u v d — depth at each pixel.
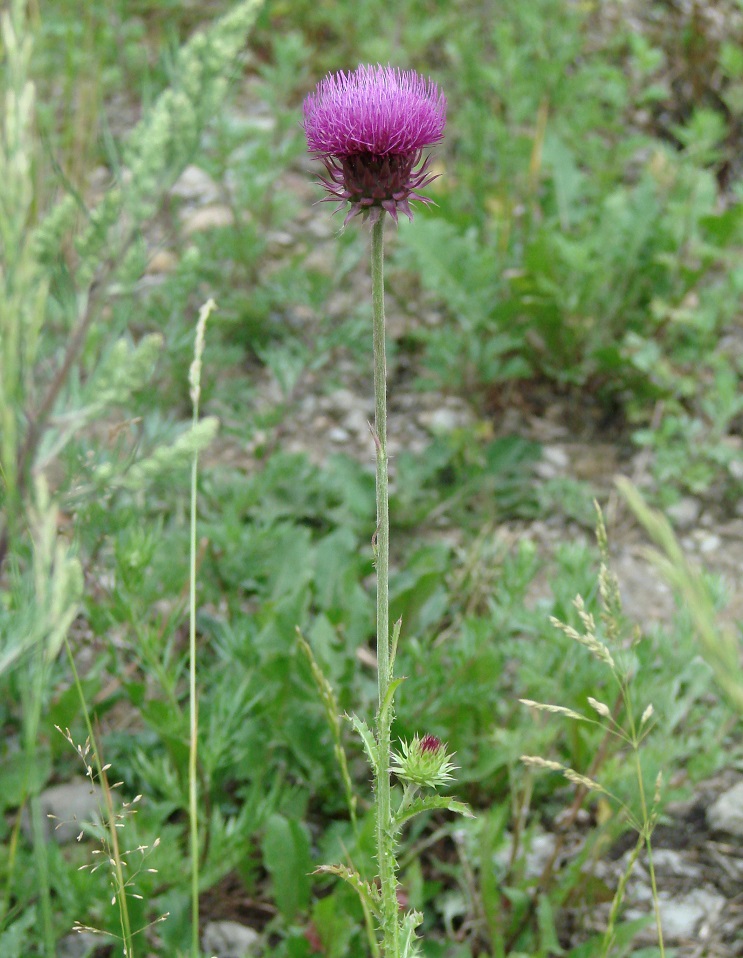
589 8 1.49
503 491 0.97
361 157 0.39
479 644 0.67
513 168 1.22
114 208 0.35
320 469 0.95
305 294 1.06
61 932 0.55
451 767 0.42
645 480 0.99
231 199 1.26
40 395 0.38
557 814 0.68
